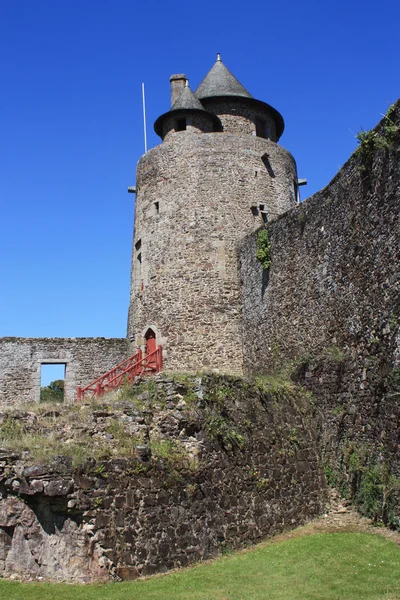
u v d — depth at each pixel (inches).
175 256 738.8
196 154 764.0
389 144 405.7
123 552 303.9
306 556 330.0
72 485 299.4
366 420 417.4
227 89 831.1
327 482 452.4
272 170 792.9
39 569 296.8
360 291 442.9
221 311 711.1
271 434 427.5
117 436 356.8
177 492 340.8
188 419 373.7
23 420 375.6
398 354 377.1
